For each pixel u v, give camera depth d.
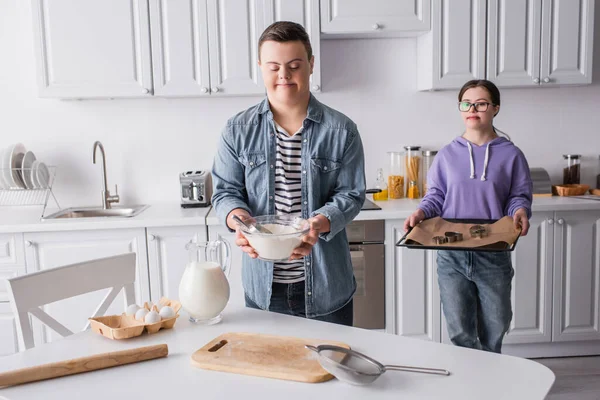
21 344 1.45
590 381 2.73
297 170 1.73
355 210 1.69
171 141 3.29
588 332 2.94
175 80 2.90
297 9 2.87
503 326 2.26
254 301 1.78
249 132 1.73
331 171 1.74
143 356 1.17
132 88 2.90
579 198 3.01
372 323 2.86
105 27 2.85
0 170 2.98
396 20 2.90
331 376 1.08
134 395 1.03
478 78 2.95
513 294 2.90
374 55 3.25
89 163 3.28
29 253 2.73
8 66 3.18
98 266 1.63
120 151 3.29
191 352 1.22
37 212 3.09
